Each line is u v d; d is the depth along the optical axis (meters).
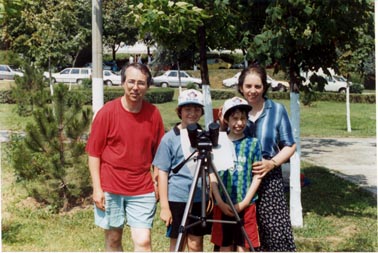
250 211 4.18
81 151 7.53
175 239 4.28
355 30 6.67
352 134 17.70
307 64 6.75
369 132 18.11
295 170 6.99
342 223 7.30
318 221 7.33
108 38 33.09
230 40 7.65
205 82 7.99
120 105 4.35
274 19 6.03
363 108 24.97
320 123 20.36
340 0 6.00
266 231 4.29
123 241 6.32
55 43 17.88
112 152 4.36
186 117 4.19
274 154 4.32
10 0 6.02
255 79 4.26
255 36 6.31
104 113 4.34
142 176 4.40
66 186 7.50
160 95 26.27
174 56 11.51
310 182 9.99
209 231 4.38
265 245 4.33
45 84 12.64
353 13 6.29
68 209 7.57
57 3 18.25
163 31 6.49
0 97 20.00
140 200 4.40
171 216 4.26
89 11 20.00
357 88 27.88
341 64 8.69
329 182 10.09
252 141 4.16
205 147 3.96
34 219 7.12
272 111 4.34
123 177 4.36
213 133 3.97
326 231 6.91
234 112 4.07
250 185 4.14
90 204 7.73
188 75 31.98
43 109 7.53
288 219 4.34
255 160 4.15
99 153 4.39
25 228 6.70
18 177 8.64
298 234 6.75
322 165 12.27
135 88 4.23
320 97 27.91
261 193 4.30
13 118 13.45
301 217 7.06
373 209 8.15
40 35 17.78
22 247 6.07
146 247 4.39
